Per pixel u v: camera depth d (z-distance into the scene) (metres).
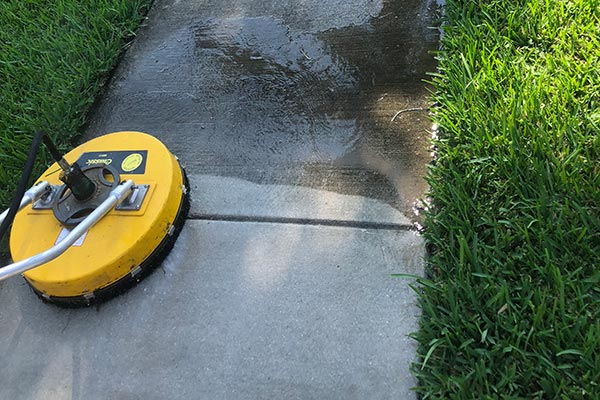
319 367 1.56
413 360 1.53
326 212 1.89
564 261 1.59
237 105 2.29
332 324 1.64
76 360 1.69
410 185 1.91
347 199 1.92
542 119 1.91
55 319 1.78
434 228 1.75
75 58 2.55
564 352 1.41
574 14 2.16
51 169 2.00
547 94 1.97
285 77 2.34
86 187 1.78
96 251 1.71
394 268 1.73
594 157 1.80
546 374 1.41
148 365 1.64
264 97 2.29
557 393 1.36
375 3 2.52
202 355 1.64
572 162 1.77
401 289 1.68
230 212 1.95
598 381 1.38
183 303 1.75
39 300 1.83
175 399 1.57
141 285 1.81
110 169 1.87
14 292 1.87
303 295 1.71
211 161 2.12
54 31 2.69
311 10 2.57
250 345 1.63
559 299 1.52
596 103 1.91
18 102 2.45
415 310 1.63
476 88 2.04
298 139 2.12
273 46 2.47
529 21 2.17
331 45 2.41
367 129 2.09
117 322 1.75
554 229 1.65
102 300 1.77
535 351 1.45
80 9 2.74
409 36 2.36
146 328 1.72
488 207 1.75
